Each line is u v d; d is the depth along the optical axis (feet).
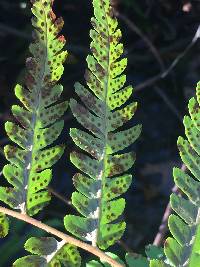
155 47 1.98
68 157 1.70
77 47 1.90
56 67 0.60
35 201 0.60
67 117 1.72
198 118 0.58
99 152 0.60
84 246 0.58
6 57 1.93
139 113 1.85
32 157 0.60
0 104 1.84
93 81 0.60
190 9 1.91
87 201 0.59
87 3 2.04
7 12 2.02
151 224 1.62
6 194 0.59
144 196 1.70
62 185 1.67
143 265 0.64
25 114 0.60
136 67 1.95
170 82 1.91
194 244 0.56
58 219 1.50
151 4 1.99
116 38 0.60
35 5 0.60
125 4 1.97
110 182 0.60
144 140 1.81
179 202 0.57
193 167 0.58
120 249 1.30
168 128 1.82
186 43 1.96
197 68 1.92
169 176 1.74
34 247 0.58
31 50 0.60
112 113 0.60
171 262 0.55
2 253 1.32
